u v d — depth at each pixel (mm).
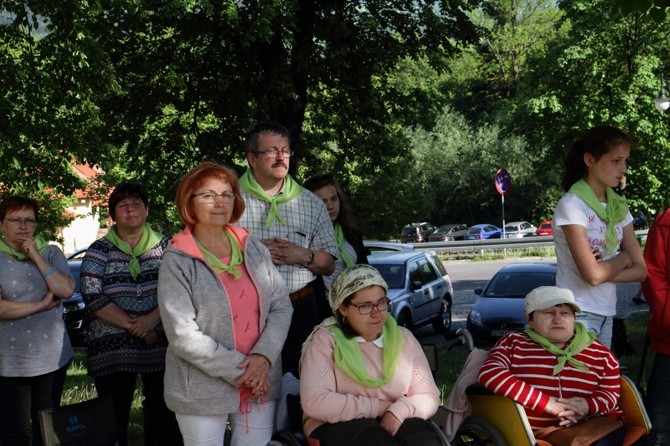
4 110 14172
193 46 18641
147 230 6082
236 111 19406
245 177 5816
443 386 9664
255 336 4723
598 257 5359
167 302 4523
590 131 5438
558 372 5188
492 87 72375
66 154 15398
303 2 18125
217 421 4602
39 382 6211
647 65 28703
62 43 13672
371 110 21562
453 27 21000
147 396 6035
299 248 5617
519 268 16844
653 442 5254
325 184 6812
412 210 56125
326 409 4715
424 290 17625
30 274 6207
